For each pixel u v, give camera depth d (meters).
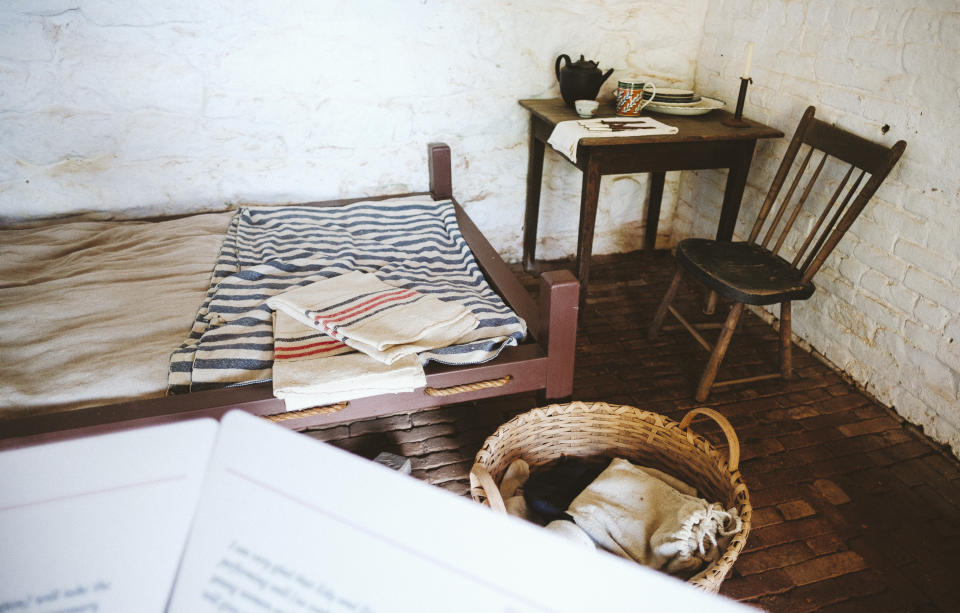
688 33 2.78
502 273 2.04
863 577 1.50
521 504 1.46
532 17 2.54
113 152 2.36
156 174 2.44
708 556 1.25
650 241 3.20
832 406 2.09
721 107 2.61
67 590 0.44
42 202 2.37
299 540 0.44
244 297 1.80
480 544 0.42
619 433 1.61
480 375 1.54
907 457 1.87
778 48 2.35
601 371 2.26
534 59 2.64
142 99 2.29
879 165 1.80
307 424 1.47
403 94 2.55
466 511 0.42
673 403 2.10
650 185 3.07
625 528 1.37
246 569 0.44
